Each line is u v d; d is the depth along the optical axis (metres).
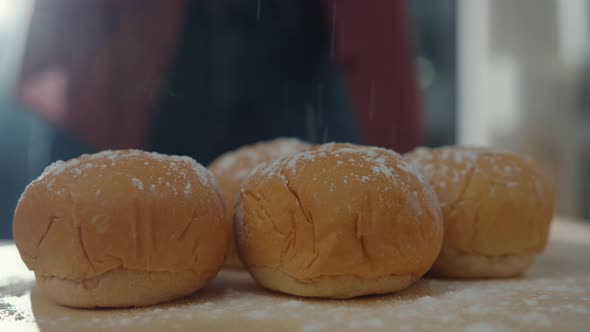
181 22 0.54
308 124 0.56
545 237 0.32
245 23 0.55
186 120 0.55
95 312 0.24
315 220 0.25
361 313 0.23
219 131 0.55
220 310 0.24
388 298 0.26
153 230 0.24
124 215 0.24
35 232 0.25
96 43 0.53
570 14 0.73
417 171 0.28
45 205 0.24
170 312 0.24
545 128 0.73
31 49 0.53
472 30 0.73
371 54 0.52
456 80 0.73
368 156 0.27
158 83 0.54
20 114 0.63
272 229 0.26
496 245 0.30
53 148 0.56
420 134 0.55
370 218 0.25
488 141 0.73
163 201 0.25
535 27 0.73
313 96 0.56
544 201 0.31
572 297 0.26
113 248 0.24
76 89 0.53
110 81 0.53
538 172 0.32
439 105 0.73
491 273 0.31
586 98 0.73
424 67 0.72
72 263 0.24
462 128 0.74
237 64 0.55
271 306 0.25
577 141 0.73
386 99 0.53
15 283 0.29
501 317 0.23
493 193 0.30
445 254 0.30
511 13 0.73
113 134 0.54
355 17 0.52
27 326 0.22
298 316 0.23
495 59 0.73
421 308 0.24
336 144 0.29
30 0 0.54
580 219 0.72
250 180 0.28
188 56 0.55
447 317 0.22
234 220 0.29
